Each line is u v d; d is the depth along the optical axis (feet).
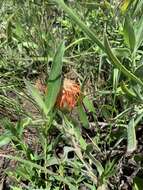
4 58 1.49
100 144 1.14
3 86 1.37
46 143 1.04
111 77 1.25
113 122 1.11
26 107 1.32
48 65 1.40
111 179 1.04
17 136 1.03
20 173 1.01
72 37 1.48
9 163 1.18
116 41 1.34
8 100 1.28
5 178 1.13
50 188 1.01
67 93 1.06
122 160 1.09
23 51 1.50
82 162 1.03
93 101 1.29
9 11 1.69
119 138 1.08
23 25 1.55
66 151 1.00
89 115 1.25
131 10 1.25
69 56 1.45
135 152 1.10
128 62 1.17
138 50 1.19
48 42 1.45
